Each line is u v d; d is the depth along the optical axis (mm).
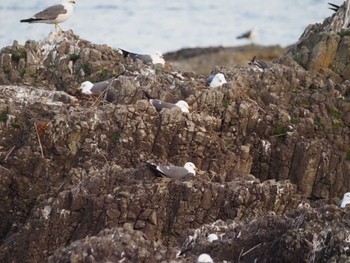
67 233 23875
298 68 31984
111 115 27953
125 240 20484
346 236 20797
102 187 24672
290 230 21250
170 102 29750
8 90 30281
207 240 21938
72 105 29281
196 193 24234
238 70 32156
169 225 23984
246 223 22766
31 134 27484
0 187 26875
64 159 27297
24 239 24156
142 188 24109
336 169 28906
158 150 27797
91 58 32406
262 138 29125
